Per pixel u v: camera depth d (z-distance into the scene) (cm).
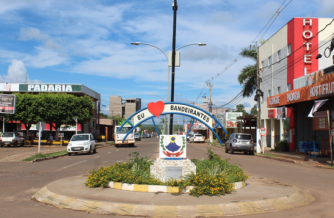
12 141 3209
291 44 2533
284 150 2553
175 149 885
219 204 646
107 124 5941
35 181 1035
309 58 2433
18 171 1310
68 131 4778
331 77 1656
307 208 676
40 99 3634
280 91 2778
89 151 2333
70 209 665
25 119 3675
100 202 663
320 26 2461
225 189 752
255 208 650
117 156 2119
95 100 5500
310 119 2220
